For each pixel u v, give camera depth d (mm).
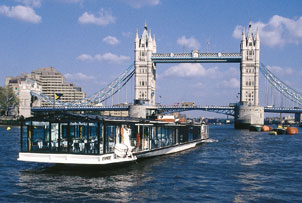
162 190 26375
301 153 54312
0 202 22781
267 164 41125
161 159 43875
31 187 26703
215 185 28469
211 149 59531
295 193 26375
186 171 34781
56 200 23328
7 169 34562
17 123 168625
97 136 31234
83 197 24047
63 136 31672
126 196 24422
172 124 49750
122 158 33000
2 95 192250
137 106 188125
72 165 33688
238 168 37625
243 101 196375
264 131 156000
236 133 135000
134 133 37875
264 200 24219
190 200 23812
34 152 31656
